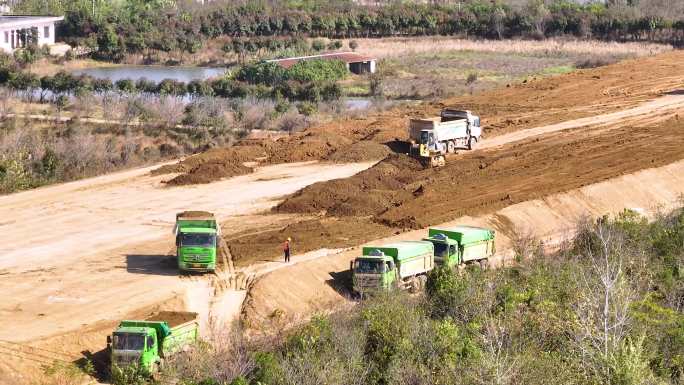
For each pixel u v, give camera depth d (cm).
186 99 10800
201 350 3909
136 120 9244
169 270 5144
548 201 6538
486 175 7175
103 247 5531
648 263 4962
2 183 6869
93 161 7700
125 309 4544
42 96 10138
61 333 4197
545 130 8762
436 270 4616
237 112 9538
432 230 5316
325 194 6525
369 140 8138
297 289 4838
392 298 4400
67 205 6462
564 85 10894
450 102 10150
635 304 3997
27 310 4497
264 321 4512
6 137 7875
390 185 6838
